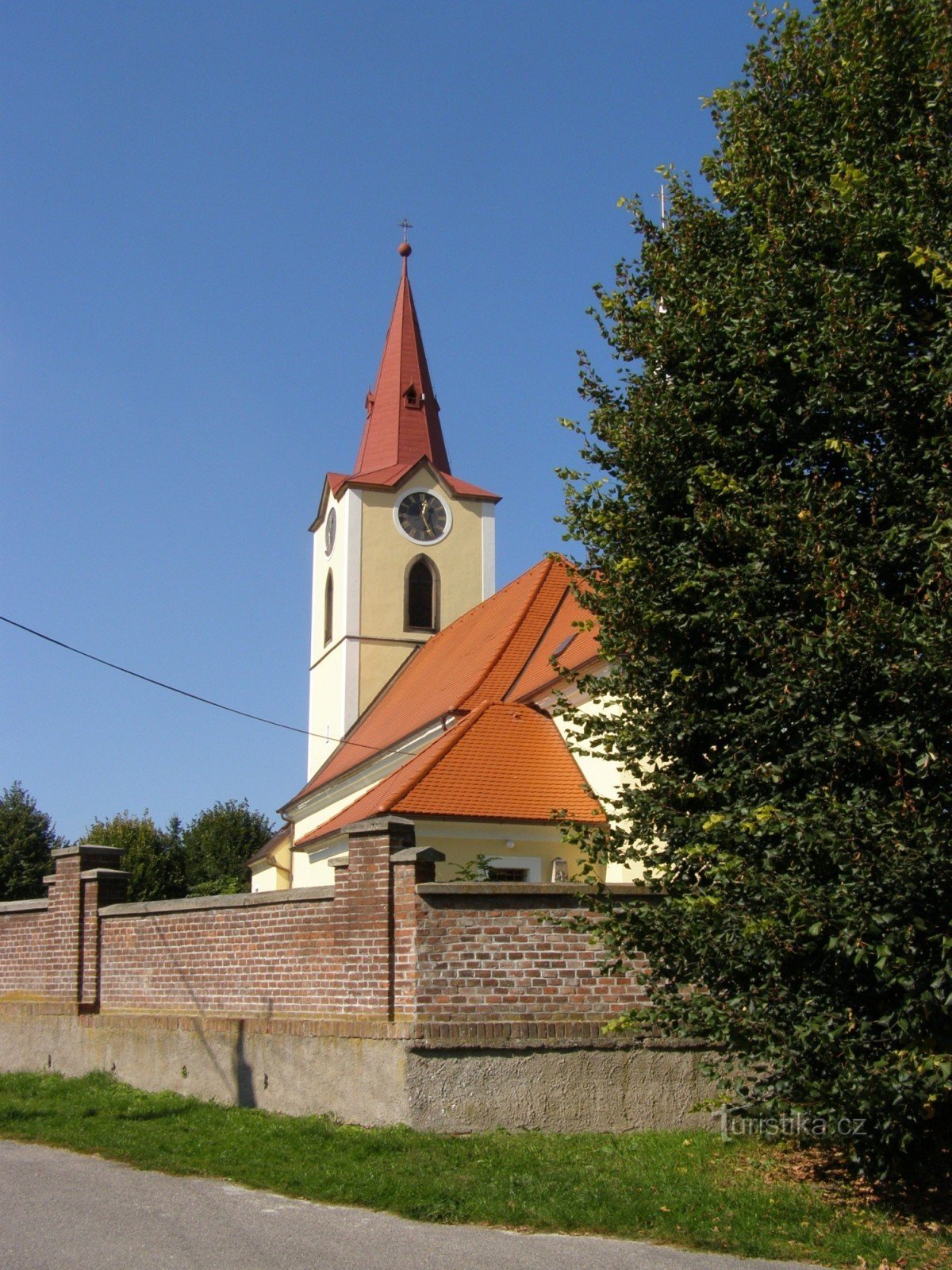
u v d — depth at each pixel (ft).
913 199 32.07
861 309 32.58
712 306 35.55
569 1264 26.71
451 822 73.41
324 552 148.46
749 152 36.60
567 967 42.24
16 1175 34.83
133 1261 26.27
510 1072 40.91
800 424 34.14
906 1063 28.60
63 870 58.70
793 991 31.63
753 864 31.14
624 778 72.69
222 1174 34.58
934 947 29.19
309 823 140.97
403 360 150.61
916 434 32.45
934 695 29.09
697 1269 26.63
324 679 144.66
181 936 51.88
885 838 28.32
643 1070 41.68
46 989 58.39
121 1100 47.91
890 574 32.27
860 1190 33.04
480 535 143.02
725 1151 37.40
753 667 33.71
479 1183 33.17
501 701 89.45
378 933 42.88
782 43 37.96
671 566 34.73
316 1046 43.86
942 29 34.88
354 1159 36.40
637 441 35.81
